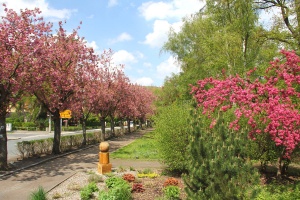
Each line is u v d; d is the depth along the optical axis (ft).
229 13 59.57
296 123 24.88
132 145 82.84
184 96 79.82
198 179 19.86
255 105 26.91
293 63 27.68
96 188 29.71
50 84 55.77
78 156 58.85
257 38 55.26
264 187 30.58
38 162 48.85
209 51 59.36
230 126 27.63
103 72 99.30
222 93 30.37
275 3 55.47
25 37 43.32
